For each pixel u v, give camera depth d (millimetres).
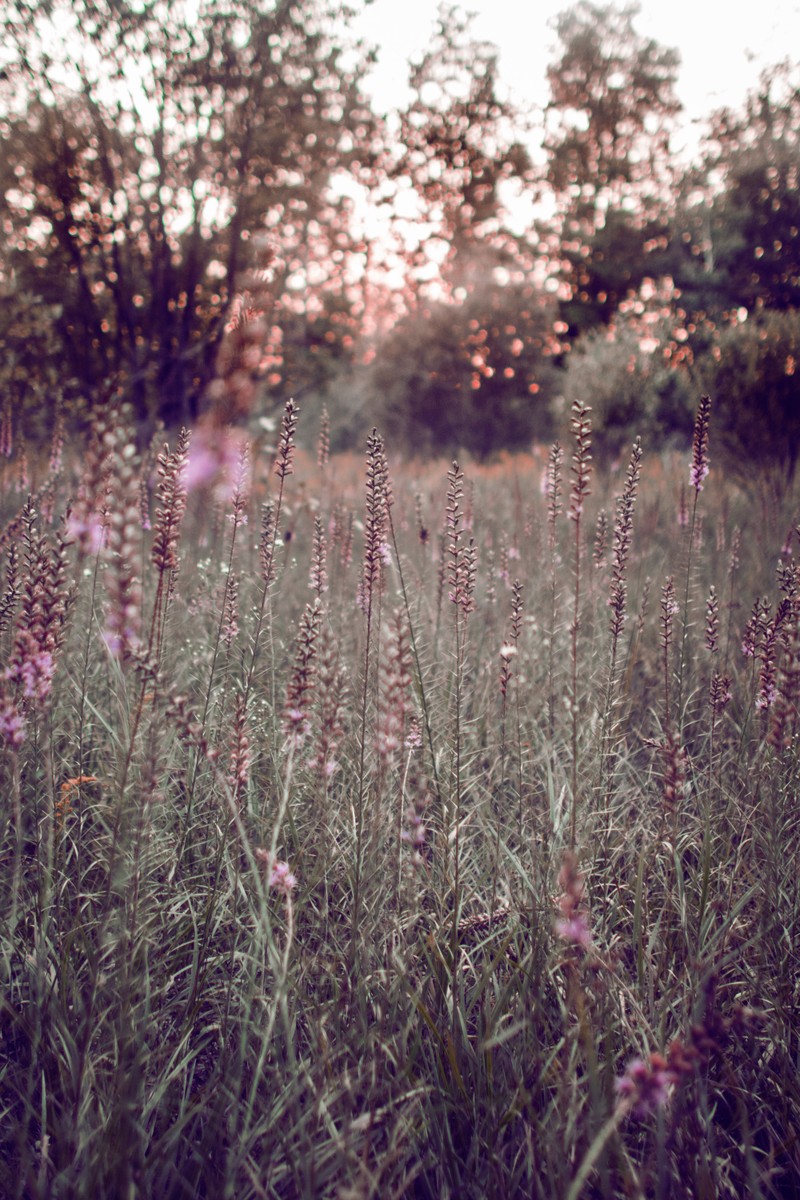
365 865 2451
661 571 5605
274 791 2861
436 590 4289
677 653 3717
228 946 2385
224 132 12039
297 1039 2090
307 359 17422
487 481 11750
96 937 2207
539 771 3264
